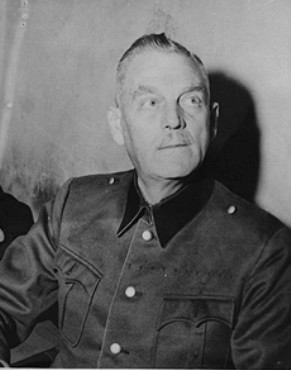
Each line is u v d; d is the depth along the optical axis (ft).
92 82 3.57
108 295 3.28
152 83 3.10
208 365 3.17
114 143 3.48
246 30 3.24
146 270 3.25
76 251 3.38
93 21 3.56
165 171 3.13
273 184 3.23
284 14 3.18
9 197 3.76
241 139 3.24
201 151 3.16
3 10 3.71
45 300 3.48
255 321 3.16
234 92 3.25
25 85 3.74
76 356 3.35
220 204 3.23
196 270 3.21
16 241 3.53
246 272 3.17
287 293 3.15
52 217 3.49
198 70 3.12
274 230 3.19
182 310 3.19
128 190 3.35
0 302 3.48
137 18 3.46
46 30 3.67
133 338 3.24
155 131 3.12
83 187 3.51
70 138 3.64
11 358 3.48
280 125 3.21
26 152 3.76
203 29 3.32
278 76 3.21
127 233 3.29
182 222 3.23
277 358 3.15
